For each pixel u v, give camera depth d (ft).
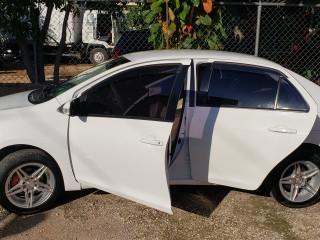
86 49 46.93
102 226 13.57
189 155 14.35
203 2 21.02
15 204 13.70
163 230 13.53
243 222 14.24
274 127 14.11
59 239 12.71
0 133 13.20
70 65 46.03
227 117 14.24
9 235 12.80
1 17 24.34
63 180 13.96
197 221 14.17
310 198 15.24
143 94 13.53
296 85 14.61
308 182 15.26
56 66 26.78
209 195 16.08
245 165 14.38
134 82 13.75
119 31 29.58
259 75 14.76
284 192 15.14
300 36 26.30
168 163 13.39
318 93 15.12
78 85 14.05
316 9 25.41
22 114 13.62
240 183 14.53
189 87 14.35
